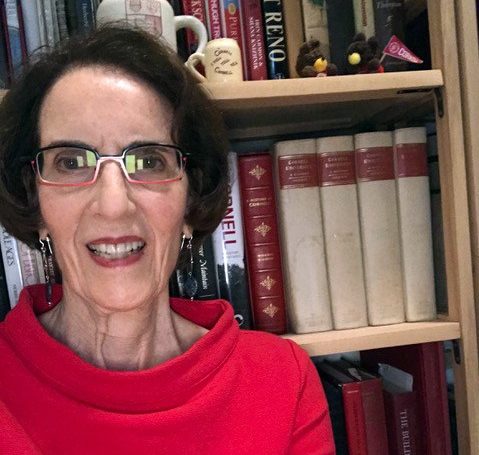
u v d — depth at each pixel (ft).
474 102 2.69
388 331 2.70
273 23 2.76
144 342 2.38
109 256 2.08
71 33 2.42
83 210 2.01
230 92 2.46
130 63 2.08
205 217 2.56
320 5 2.80
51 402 2.04
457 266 2.72
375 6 2.84
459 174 2.68
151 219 2.08
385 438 2.92
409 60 2.74
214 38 2.76
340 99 2.70
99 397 2.06
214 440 2.22
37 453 1.93
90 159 1.99
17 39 2.52
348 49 2.75
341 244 2.85
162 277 2.20
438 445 2.93
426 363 2.93
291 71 2.79
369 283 2.89
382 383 3.09
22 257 2.68
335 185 2.85
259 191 2.88
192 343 2.56
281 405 2.39
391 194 2.89
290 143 2.82
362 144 2.86
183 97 2.21
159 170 2.15
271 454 2.29
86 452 2.02
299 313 2.83
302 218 2.83
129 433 2.05
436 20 2.67
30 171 2.21
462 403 2.78
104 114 1.99
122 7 2.39
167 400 2.15
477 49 2.68
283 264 2.92
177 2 2.77
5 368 2.10
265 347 2.55
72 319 2.29
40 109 2.09
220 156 2.53
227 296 2.86
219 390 2.26
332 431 2.69
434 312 2.92
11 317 2.22
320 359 3.68
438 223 2.99
